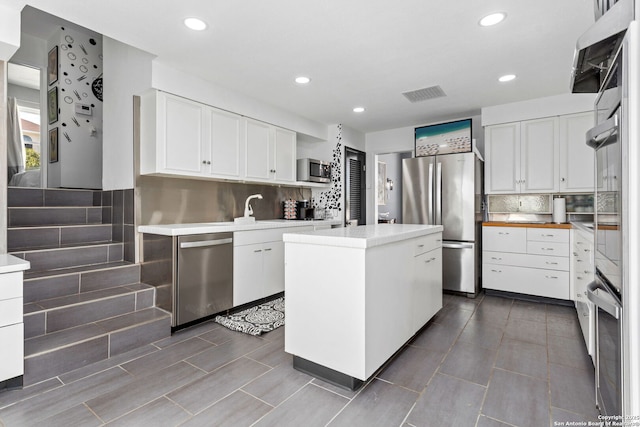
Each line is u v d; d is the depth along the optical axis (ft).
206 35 7.93
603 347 4.66
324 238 6.57
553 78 10.55
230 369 7.15
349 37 8.01
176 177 11.02
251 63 9.46
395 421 5.43
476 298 12.84
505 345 8.43
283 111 13.87
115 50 10.94
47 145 14.38
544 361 7.54
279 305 11.50
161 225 10.59
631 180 3.41
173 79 9.82
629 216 3.46
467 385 6.55
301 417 5.53
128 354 7.82
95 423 5.32
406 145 17.01
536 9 6.82
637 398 3.41
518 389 6.39
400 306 7.58
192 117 10.40
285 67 9.73
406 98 12.48
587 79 5.25
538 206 13.50
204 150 10.75
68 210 11.22
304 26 7.51
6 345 6.09
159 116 9.58
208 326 9.71
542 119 12.57
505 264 12.77
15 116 16.89
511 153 13.17
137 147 10.17
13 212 10.18
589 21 7.26
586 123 11.77
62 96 13.48
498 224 12.90
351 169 17.04
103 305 8.50
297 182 14.76
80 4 6.66
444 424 5.36
